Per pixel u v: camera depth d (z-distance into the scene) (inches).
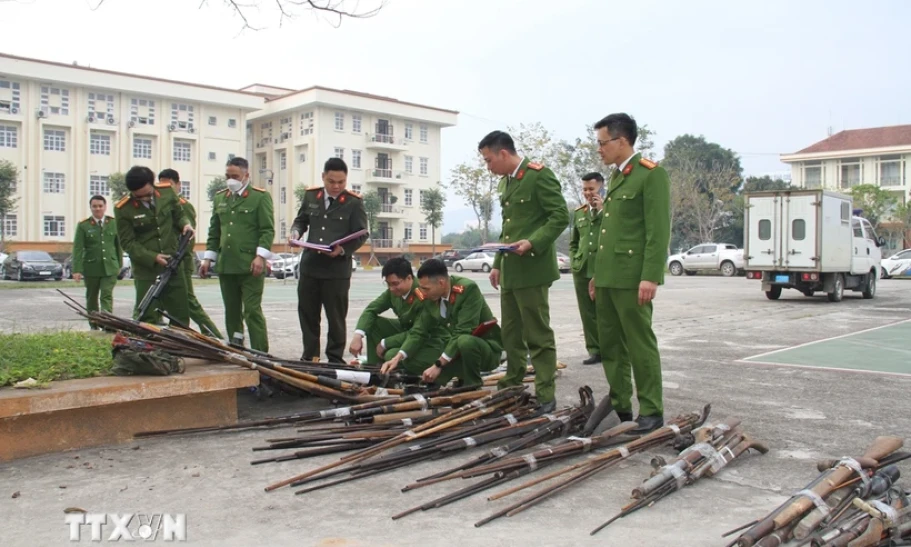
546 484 153.9
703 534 128.4
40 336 239.9
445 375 231.5
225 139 2098.9
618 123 193.6
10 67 1733.5
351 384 219.0
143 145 1974.7
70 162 1859.0
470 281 233.6
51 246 1809.8
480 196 1915.6
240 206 267.9
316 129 2161.7
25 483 151.5
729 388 260.5
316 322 261.6
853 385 266.2
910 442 188.9
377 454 168.1
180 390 185.3
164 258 268.8
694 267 1330.0
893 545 125.7
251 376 198.2
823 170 2402.8
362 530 129.3
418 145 2401.6
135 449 176.2
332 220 256.8
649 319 191.5
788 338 403.2
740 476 160.9
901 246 2041.1
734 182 2144.4
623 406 201.3
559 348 365.4
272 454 173.2
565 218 206.4
